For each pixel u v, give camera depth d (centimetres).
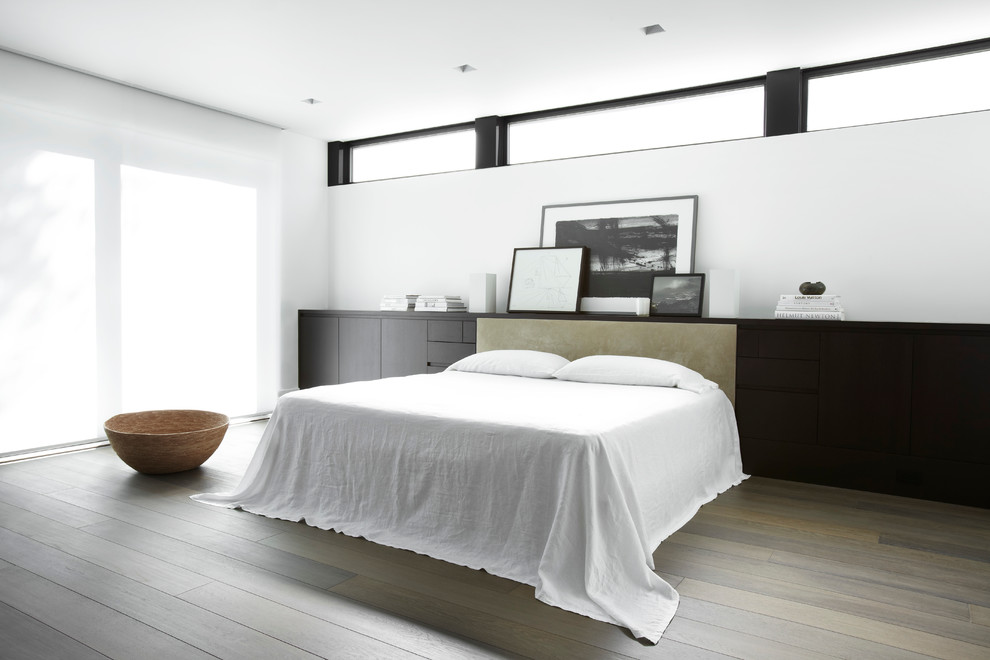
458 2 319
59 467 379
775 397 373
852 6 316
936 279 362
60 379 416
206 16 336
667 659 179
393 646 184
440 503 257
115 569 235
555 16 333
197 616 201
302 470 301
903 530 285
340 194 595
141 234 460
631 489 236
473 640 188
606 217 459
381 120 525
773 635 192
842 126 394
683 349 399
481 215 516
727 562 248
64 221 416
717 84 430
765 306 410
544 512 231
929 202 362
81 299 426
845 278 386
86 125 425
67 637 187
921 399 334
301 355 577
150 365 467
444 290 538
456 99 470
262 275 545
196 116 486
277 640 187
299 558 248
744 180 414
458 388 342
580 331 434
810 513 309
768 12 325
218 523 287
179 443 356
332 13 333
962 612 208
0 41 370
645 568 221
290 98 470
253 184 535
